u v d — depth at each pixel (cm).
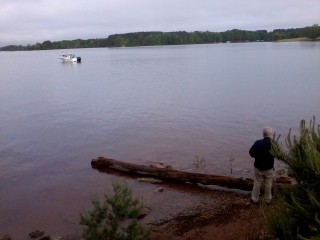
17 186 1388
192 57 12644
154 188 1265
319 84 4181
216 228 890
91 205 1171
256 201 1002
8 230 1032
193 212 1030
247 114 2667
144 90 4512
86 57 16438
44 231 1010
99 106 3400
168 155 1709
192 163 1560
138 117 2762
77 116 2916
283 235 509
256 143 957
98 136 2186
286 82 4553
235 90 4078
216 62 9600
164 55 14988
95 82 5825
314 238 430
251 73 6091
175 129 2286
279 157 548
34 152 1875
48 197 1263
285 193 542
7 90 5134
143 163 1614
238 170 1427
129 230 701
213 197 1141
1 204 1219
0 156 1817
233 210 988
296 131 2084
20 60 18638
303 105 2909
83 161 1675
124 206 691
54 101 3866
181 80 5547
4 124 2672
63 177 1467
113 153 1800
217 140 1952
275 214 528
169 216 1025
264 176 967
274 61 8838
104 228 682
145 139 2056
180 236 884
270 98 3366
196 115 2733
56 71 8975
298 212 497
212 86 4584
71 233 988
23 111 3259
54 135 2256
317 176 485
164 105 3291
